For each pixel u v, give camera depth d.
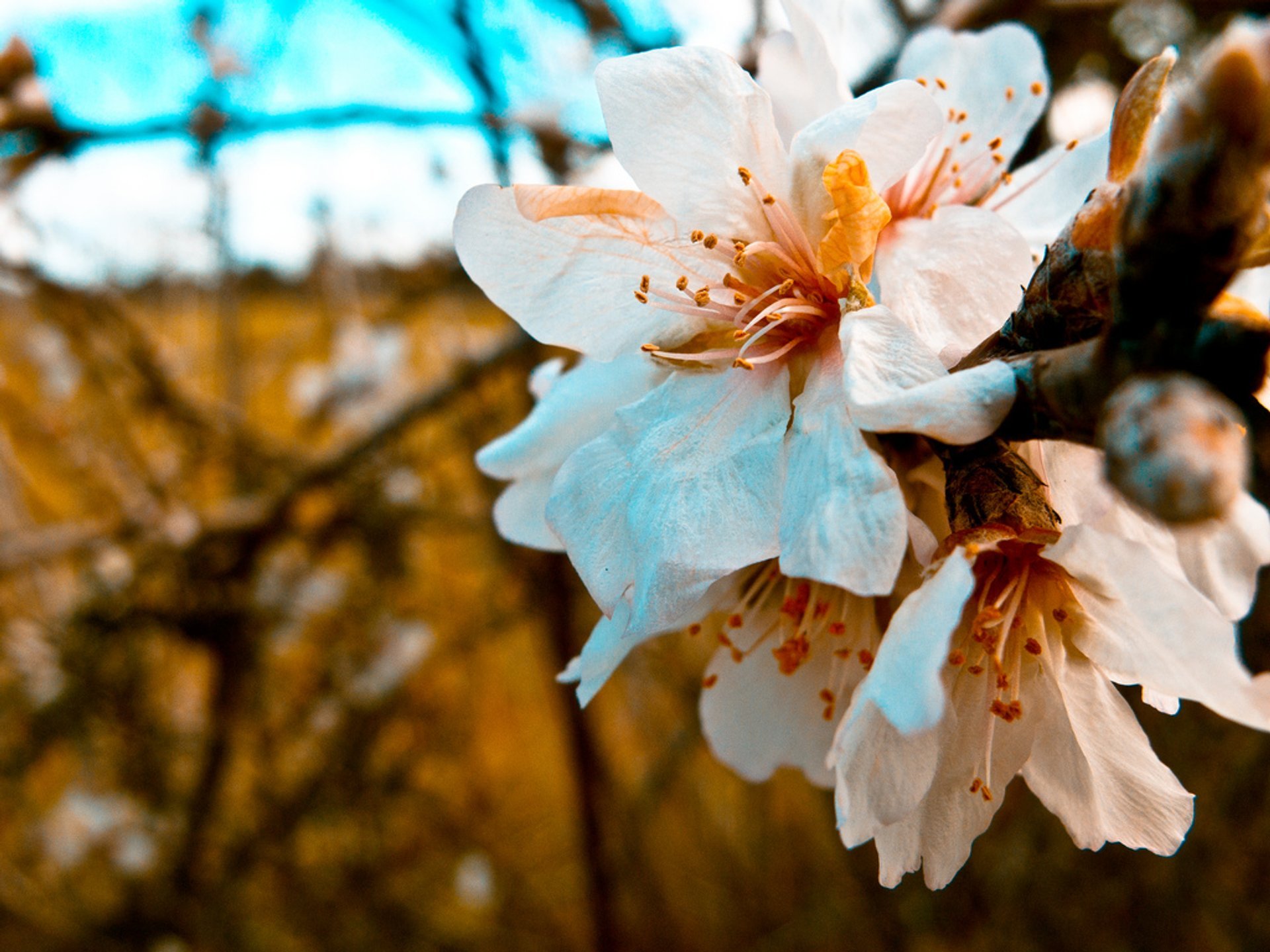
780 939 0.25
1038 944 0.23
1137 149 0.07
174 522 0.20
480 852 0.28
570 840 0.30
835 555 0.07
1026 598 0.08
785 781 0.26
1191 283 0.06
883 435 0.08
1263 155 0.06
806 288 0.09
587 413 0.09
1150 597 0.07
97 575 0.22
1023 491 0.08
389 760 0.27
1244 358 0.06
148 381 0.21
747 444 0.08
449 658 0.26
